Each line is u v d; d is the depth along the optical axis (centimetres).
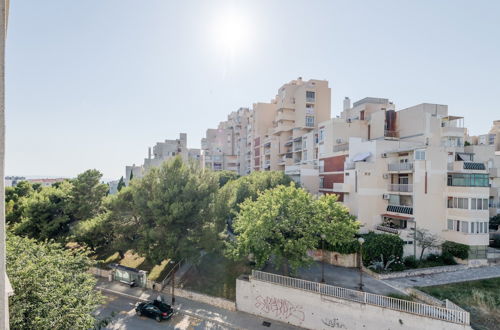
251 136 7150
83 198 3269
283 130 5772
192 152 9300
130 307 2191
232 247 2252
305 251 2012
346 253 2580
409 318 1628
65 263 1534
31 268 1206
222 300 2170
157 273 2761
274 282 2017
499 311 1766
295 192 2209
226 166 8394
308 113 5516
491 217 3522
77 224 3031
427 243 2614
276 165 5838
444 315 1570
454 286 2136
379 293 2016
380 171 3244
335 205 2220
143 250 2414
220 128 9744
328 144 4053
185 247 2278
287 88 5766
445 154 2931
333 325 1817
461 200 2764
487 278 2312
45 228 2955
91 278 1583
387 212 3183
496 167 3862
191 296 2297
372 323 1716
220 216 2533
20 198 3925
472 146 3809
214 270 2666
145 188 2658
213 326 1922
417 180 2864
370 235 2731
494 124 6303
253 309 2073
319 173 4153
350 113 4950
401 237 2770
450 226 2859
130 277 2619
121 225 2795
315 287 1917
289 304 1955
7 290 637
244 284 2112
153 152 8950
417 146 3183
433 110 3722
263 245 1970
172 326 1916
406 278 2320
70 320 1193
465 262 2631
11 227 3100
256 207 2183
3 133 543
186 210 2355
